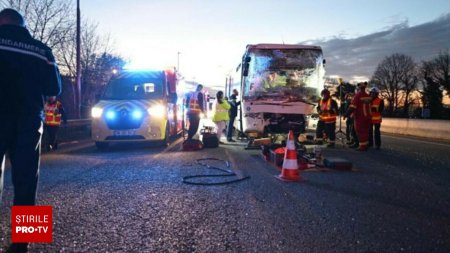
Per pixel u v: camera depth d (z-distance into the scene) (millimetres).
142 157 9805
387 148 12625
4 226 4047
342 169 7727
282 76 12422
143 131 11273
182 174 7238
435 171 7781
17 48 3293
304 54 12516
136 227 4055
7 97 3234
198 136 17328
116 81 12711
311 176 7086
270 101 12227
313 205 4980
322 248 3498
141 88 12461
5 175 7262
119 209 4750
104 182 6449
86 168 7980
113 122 11188
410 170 7871
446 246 3576
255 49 12469
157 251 3391
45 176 7016
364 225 4172
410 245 3592
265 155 9398
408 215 4562
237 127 14703
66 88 24672
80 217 4402
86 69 26312
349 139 13328
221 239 3707
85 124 18094
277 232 3920
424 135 19688
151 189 5898
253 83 12406
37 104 3422
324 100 12312
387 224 4215
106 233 3855
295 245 3566
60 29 21562
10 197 5402
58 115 11977
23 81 3295
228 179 6738
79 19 18688
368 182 6559
